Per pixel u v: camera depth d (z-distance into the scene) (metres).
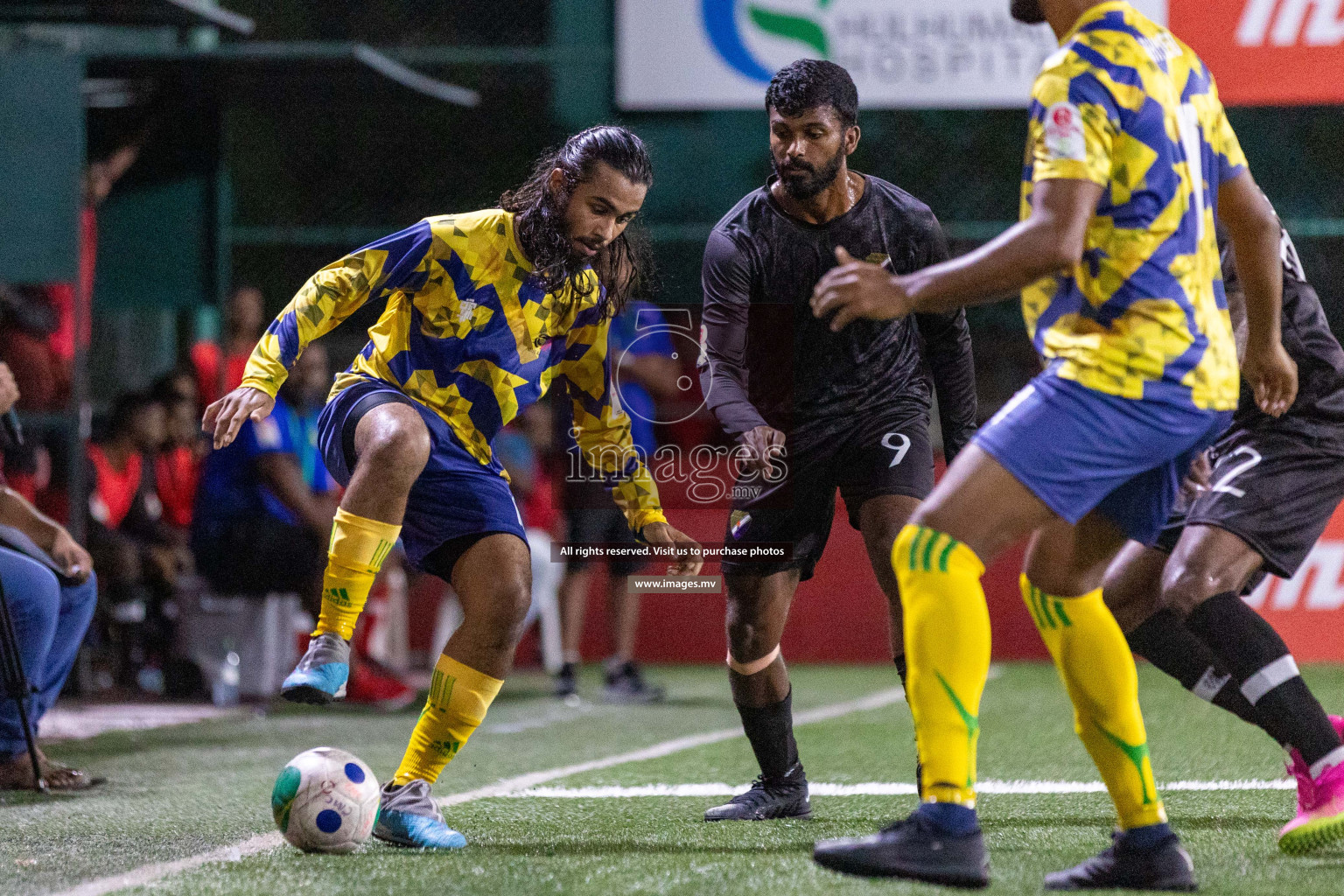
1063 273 9.23
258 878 10.40
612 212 11.71
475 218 12.05
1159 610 13.59
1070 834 12.27
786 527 13.12
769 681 13.33
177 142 33.28
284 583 25.38
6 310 27.11
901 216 13.29
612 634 27.09
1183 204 9.39
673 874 10.43
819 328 13.09
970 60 34.91
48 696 15.97
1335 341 13.19
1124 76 9.20
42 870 10.91
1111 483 9.31
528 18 40.78
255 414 11.26
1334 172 37.91
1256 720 11.88
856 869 9.75
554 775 16.95
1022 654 34.44
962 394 13.37
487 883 10.16
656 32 36.25
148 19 29.62
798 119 12.53
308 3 42.69
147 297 33.69
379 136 41.00
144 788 15.68
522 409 12.43
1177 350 9.28
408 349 12.13
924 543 9.49
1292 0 33.06
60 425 26.39
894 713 24.08
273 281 37.44
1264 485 12.59
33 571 15.26
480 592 11.75
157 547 28.69
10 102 27.16
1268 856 11.13
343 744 20.20
